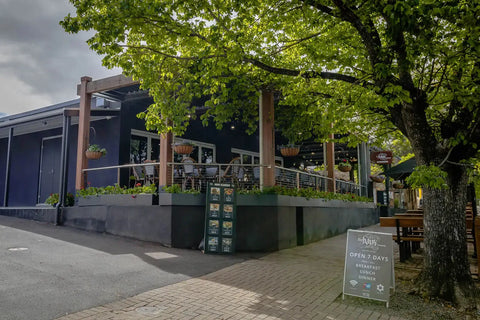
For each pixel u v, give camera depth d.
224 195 8.77
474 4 4.51
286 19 6.66
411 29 4.25
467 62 5.49
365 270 5.14
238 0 5.66
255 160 17.92
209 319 4.20
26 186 15.98
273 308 4.68
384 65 4.78
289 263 7.67
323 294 5.39
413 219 7.50
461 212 5.40
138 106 13.53
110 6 5.55
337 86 7.95
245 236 9.14
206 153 15.34
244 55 6.37
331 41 6.99
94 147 11.31
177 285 5.54
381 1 4.87
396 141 12.76
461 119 5.66
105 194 10.54
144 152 13.77
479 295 5.17
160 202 9.17
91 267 6.34
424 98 5.52
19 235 9.15
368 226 17.36
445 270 5.23
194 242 9.00
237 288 5.53
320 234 12.16
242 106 9.14
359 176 18.73
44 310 4.18
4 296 4.58
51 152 15.32
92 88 11.57
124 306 4.48
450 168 5.41
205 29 7.08
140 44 6.94
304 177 12.67
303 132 9.06
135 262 6.95
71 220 11.22
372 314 4.63
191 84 7.68
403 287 5.83
